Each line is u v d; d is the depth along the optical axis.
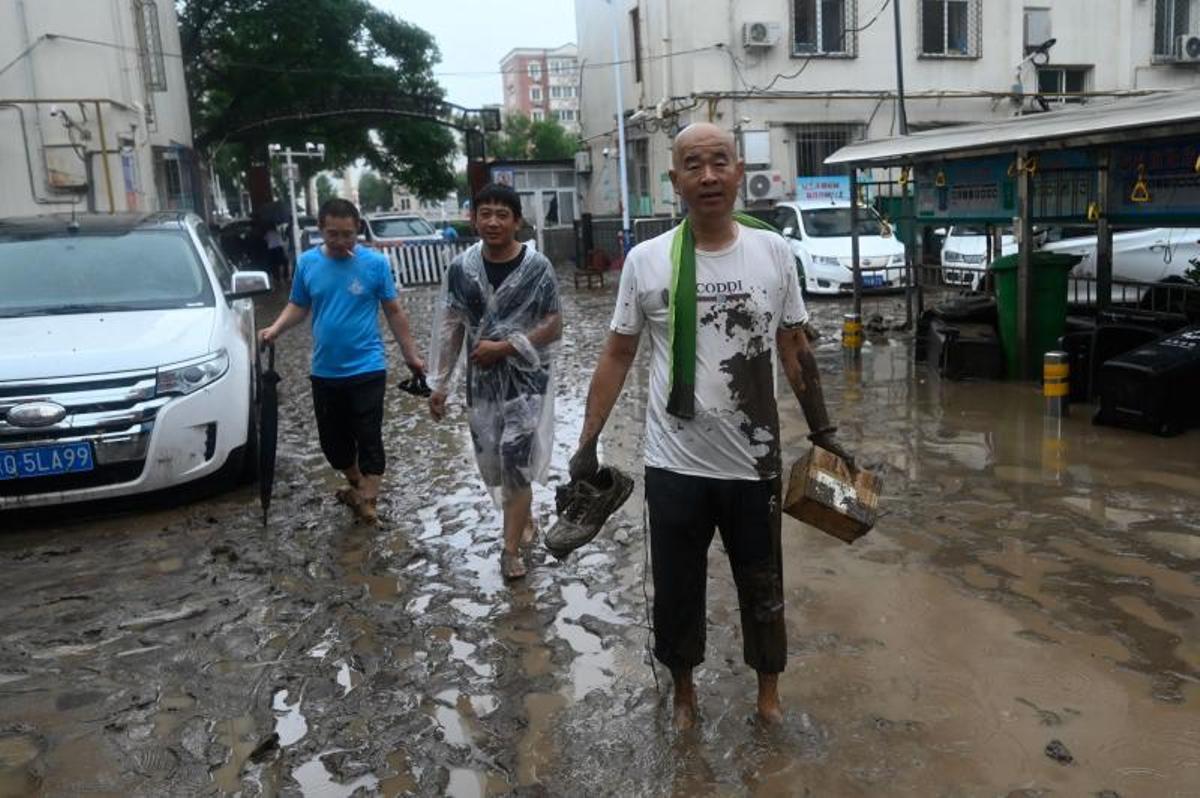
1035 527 5.18
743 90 21.38
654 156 23.41
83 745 3.51
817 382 3.42
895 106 22.34
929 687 3.63
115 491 5.76
